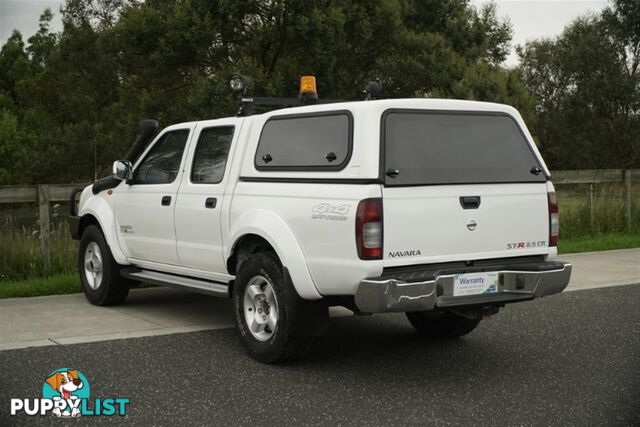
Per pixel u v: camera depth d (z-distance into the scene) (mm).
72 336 6602
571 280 9695
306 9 17969
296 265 5359
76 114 26984
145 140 7848
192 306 8062
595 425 4379
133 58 19844
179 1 19078
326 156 5352
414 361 5848
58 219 10062
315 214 5262
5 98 40625
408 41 19719
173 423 4410
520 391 5051
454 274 5160
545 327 7027
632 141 43469
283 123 5844
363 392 5023
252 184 5965
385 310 4875
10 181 26375
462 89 19266
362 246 4926
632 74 44469
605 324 7137
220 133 6547
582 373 5488
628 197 14789
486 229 5422
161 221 7039
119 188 7711
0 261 9438
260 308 5824
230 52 18719
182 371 5516
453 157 5363
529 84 51750
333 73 18703
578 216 14477
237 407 4699
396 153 5141
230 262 6211
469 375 5449
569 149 46781
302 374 5461
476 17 23781
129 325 7066
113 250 7656
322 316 5512
